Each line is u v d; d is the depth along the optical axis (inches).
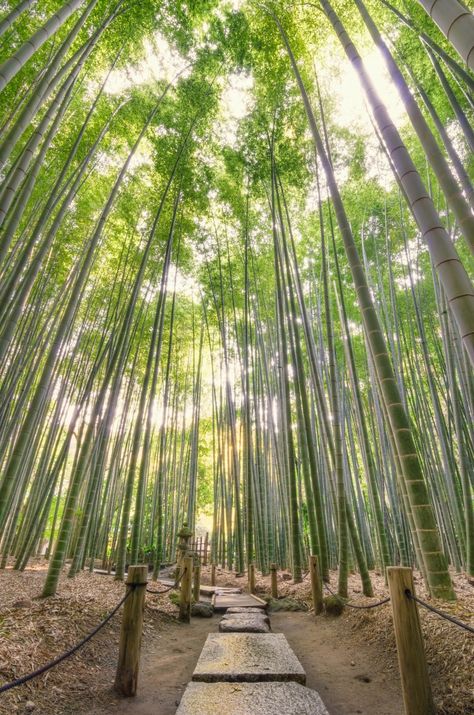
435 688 76.9
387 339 280.2
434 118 137.9
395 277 300.0
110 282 292.4
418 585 162.9
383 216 265.1
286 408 210.4
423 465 256.1
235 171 257.3
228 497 338.6
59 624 102.7
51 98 196.7
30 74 171.0
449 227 214.2
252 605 171.5
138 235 266.4
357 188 261.7
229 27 203.9
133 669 82.4
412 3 163.5
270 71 207.0
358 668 97.7
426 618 101.5
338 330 337.4
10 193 89.8
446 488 244.8
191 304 371.6
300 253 310.3
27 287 126.7
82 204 245.4
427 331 283.3
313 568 155.9
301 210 285.6
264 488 277.7
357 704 79.3
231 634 121.6
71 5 94.7
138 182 259.3
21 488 245.0
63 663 86.2
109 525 311.9
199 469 498.3
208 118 245.8
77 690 78.7
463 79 113.8
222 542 333.1
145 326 345.7
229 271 283.3
